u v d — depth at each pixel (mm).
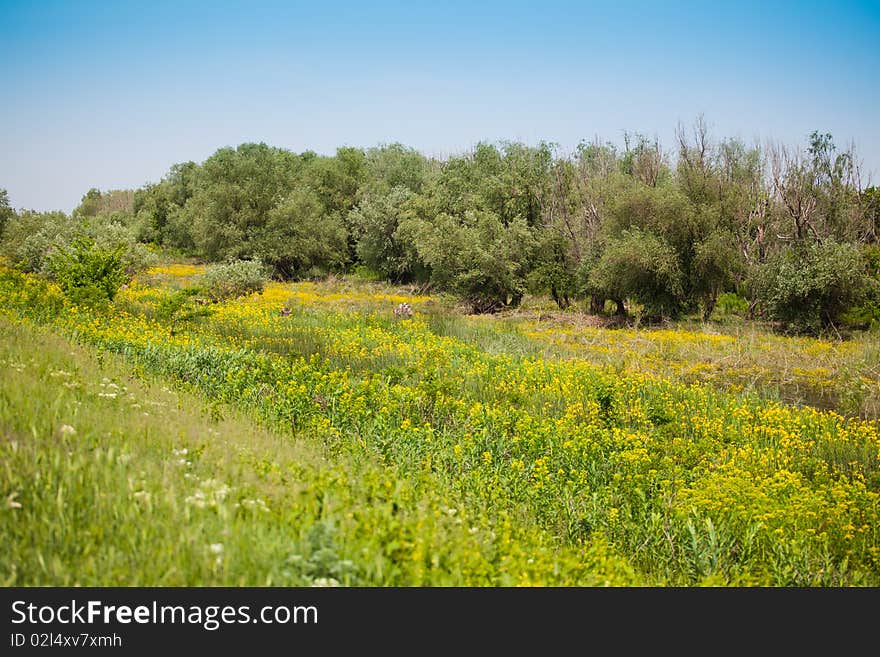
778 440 11930
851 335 26594
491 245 33375
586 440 10148
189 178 74375
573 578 5625
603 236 32469
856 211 33938
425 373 15195
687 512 7785
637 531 7633
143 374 11844
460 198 42750
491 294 34094
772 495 8609
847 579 7035
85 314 17922
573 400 14023
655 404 13875
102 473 5605
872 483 10031
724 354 21484
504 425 11297
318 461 8289
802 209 33281
